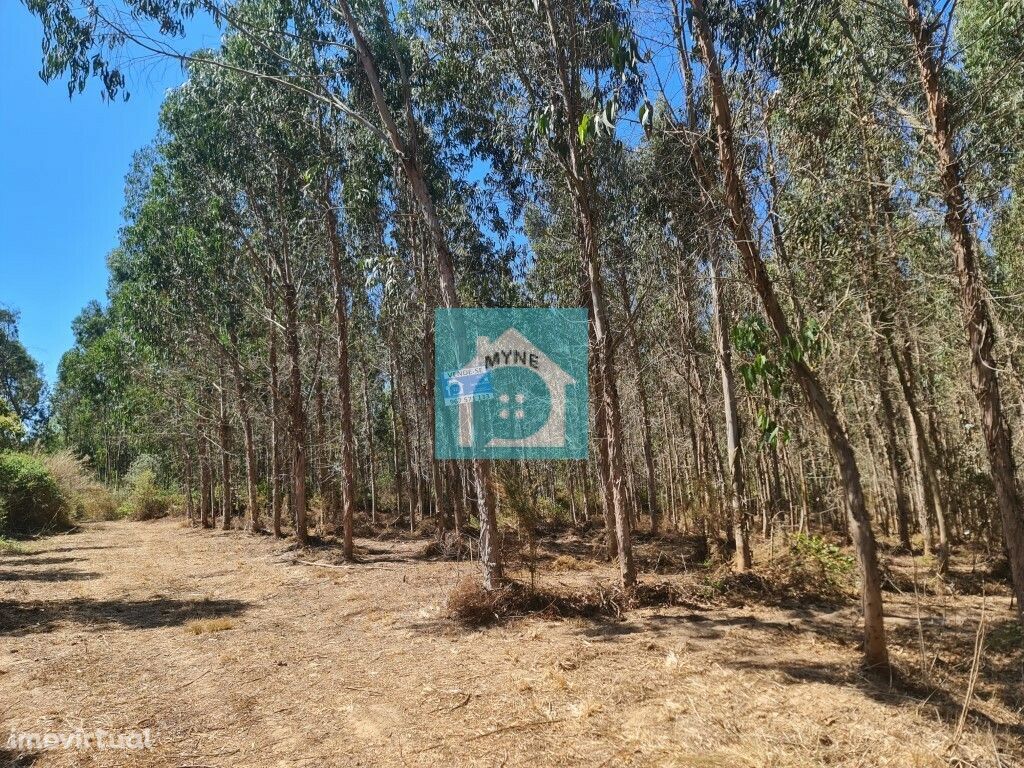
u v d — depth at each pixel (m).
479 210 15.30
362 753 4.41
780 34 7.22
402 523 21.67
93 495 32.09
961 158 6.68
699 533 14.00
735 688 5.37
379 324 18.70
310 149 14.28
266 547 16.64
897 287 8.96
